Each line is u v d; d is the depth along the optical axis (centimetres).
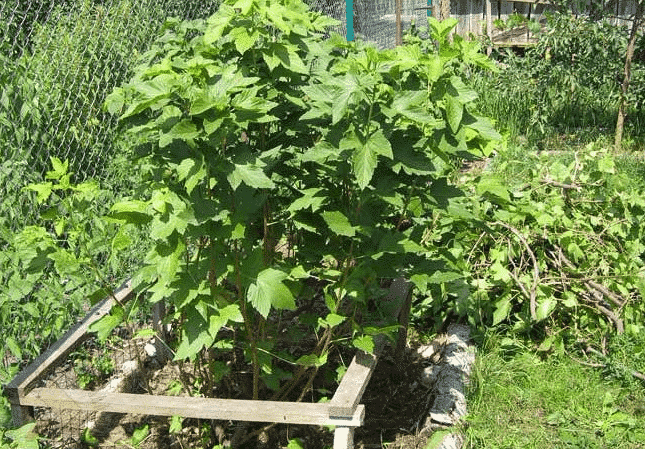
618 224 503
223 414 304
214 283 298
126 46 567
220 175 289
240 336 363
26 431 297
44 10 566
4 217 412
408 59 282
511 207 480
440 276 324
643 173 802
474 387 421
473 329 488
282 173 326
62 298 418
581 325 483
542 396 424
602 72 1031
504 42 1396
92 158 544
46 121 509
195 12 615
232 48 315
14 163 428
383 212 345
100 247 349
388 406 411
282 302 293
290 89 321
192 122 264
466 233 477
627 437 388
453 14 1435
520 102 1054
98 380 427
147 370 435
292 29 311
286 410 301
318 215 316
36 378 326
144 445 371
